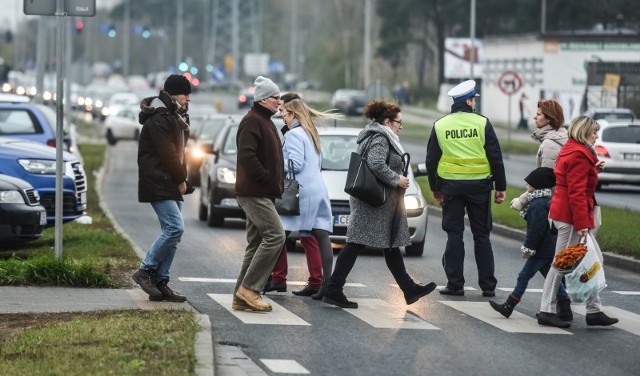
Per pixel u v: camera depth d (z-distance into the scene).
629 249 30.05
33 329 17.72
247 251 21.16
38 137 39.38
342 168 30.83
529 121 125.69
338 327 19.39
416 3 167.12
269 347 17.52
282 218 22.36
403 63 180.12
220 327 19.00
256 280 20.66
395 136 21.53
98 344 16.34
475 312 21.31
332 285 21.36
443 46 169.12
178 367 14.71
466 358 17.09
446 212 23.56
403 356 17.14
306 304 21.77
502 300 22.84
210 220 36.69
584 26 143.62
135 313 19.31
